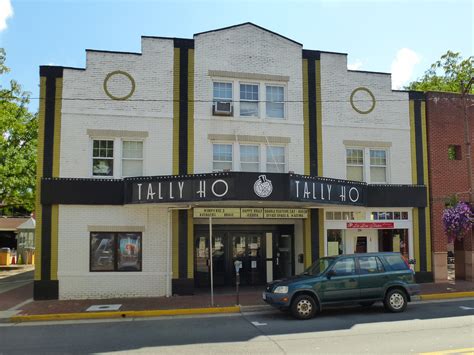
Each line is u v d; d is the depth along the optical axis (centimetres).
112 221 1528
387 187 1770
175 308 1287
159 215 1563
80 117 1544
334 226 1727
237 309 1290
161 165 1581
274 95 1722
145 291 1528
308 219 1694
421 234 1806
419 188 1812
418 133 1848
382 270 1225
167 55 1625
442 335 930
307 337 938
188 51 1642
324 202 1488
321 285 1162
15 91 2433
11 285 1928
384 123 1809
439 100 1880
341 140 1752
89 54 1572
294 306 1144
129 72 1594
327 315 1200
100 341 935
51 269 1480
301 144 1706
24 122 2569
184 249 1562
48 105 1530
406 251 1800
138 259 1546
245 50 1689
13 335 1009
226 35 1680
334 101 1762
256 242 1825
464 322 1075
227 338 943
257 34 1709
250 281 1802
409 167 1822
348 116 1769
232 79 1673
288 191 1395
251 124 1664
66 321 1182
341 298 1173
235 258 1798
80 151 1534
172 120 1605
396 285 1220
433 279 1797
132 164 1583
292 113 1712
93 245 1524
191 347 868
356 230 1788
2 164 2433
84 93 1555
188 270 1555
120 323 1145
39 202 1488
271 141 1675
